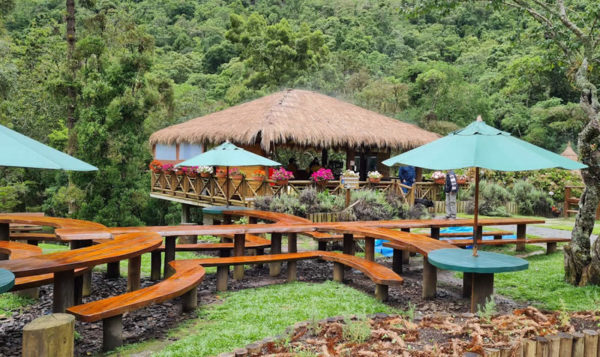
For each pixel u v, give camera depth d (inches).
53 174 829.2
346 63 1486.2
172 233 214.4
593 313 148.7
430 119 1056.2
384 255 320.8
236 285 227.9
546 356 115.9
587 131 210.4
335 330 128.6
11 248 199.2
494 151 149.9
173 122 1021.2
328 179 462.9
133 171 611.8
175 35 2244.1
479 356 106.4
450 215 410.6
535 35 262.1
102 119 585.3
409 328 131.3
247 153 318.0
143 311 179.6
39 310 183.6
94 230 209.5
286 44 1354.6
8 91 624.1
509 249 333.1
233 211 318.7
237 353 109.0
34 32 1005.2
